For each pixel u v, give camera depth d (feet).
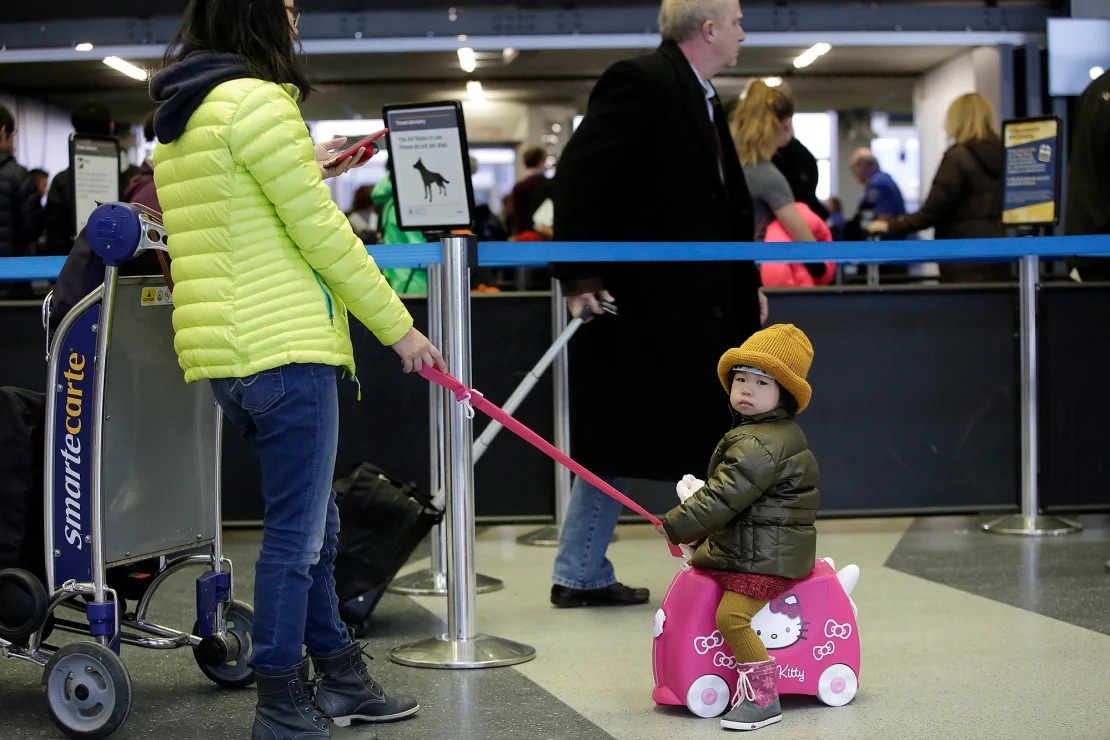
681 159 11.41
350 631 8.60
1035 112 30.04
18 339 16.01
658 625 8.75
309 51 30.12
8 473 8.48
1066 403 16.63
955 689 9.06
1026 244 12.28
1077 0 25.31
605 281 11.64
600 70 40.45
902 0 30.86
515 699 9.00
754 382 8.54
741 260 11.07
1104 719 8.28
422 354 7.91
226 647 9.18
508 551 15.56
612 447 11.67
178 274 7.45
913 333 16.57
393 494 11.15
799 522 8.48
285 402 7.36
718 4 11.60
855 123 53.98
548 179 26.66
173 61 7.60
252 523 16.38
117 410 8.36
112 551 8.34
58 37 29.86
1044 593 12.32
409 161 11.80
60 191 18.58
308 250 7.31
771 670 8.34
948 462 16.66
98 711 8.12
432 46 29.81
